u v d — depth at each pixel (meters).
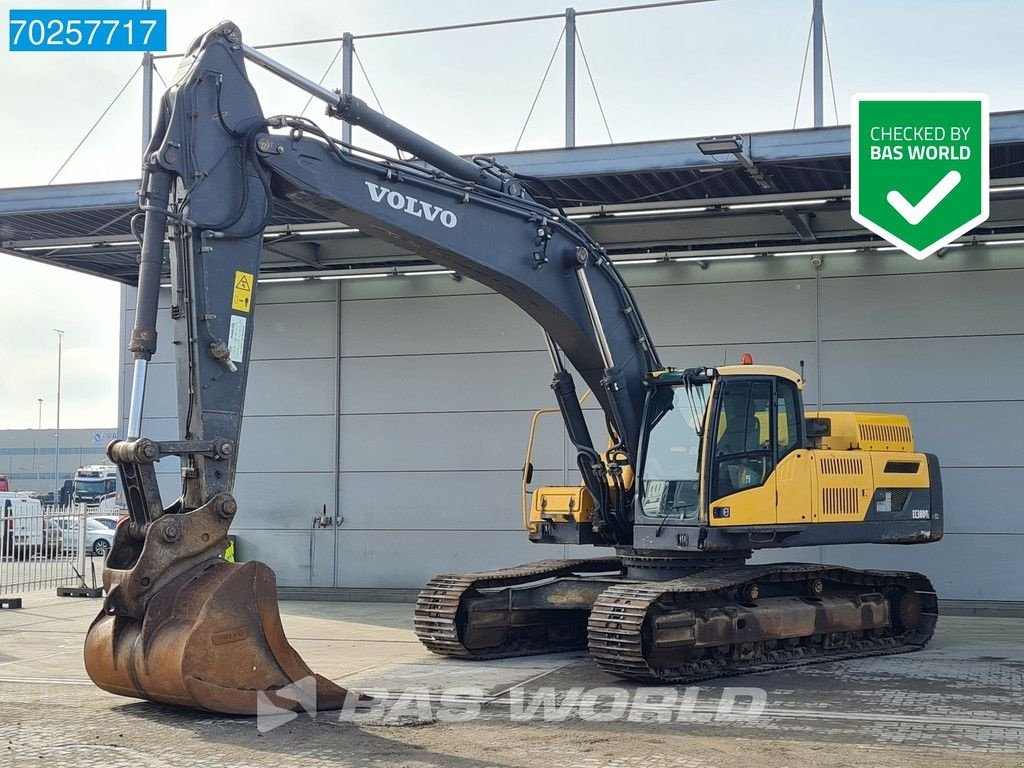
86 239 17.53
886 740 8.05
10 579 18.73
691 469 11.45
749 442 11.57
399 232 10.01
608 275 11.75
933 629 13.31
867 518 12.55
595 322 11.40
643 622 10.54
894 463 12.99
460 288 18.80
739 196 15.55
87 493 44.78
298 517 19.28
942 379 16.66
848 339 17.03
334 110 9.60
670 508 11.50
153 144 8.99
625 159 14.38
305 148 9.36
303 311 19.53
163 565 8.46
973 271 16.61
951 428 16.58
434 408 18.80
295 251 18.45
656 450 11.69
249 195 9.08
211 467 8.73
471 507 18.50
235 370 8.94
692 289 17.69
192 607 8.40
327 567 19.08
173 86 8.98
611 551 17.80
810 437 12.82
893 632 13.28
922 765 7.31
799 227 16.39
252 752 7.62
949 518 16.52
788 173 14.67
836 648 12.45
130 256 18.70
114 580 8.49
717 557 11.88
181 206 8.79
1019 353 16.38
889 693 9.99
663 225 17.23
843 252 17.12
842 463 12.33
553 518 12.70
